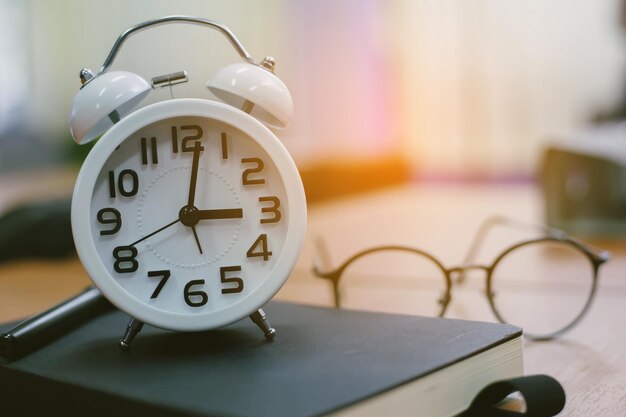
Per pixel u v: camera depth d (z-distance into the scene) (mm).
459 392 472
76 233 506
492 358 490
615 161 1076
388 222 1331
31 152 1538
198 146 521
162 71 1525
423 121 2131
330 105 1884
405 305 721
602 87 1925
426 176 2111
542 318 661
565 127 1989
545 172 1115
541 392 464
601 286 767
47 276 954
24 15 1540
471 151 2084
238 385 446
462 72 2082
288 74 1781
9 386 497
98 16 1554
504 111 2051
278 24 1758
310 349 494
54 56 1573
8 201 1322
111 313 597
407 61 2098
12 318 737
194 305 515
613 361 568
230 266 520
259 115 535
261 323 516
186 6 1555
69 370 482
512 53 2027
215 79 513
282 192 523
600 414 486
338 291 690
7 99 1525
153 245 518
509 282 795
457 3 2064
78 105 498
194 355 494
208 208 521
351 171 1778
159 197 520
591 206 1092
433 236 1151
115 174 518
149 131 521
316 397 427
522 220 1253
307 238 1189
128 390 447
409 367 459
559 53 1976
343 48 1932
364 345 496
